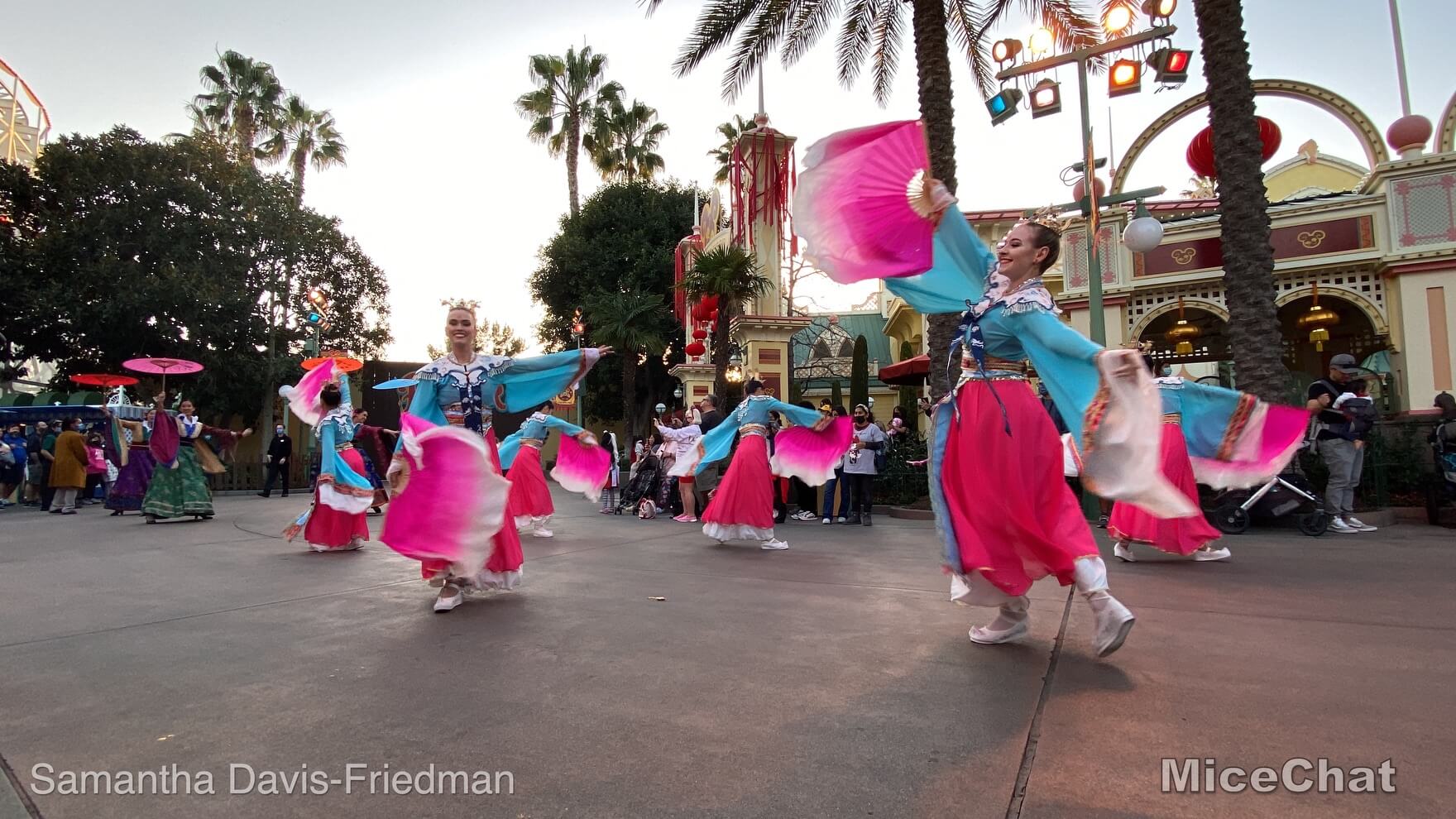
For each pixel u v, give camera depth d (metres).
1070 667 3.04
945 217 3.50
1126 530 5.98
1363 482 9.23
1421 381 11.53
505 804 1.94
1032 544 3.11
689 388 22.09
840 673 2.99
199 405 23.56
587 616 4.09
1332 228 12.46
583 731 2.42
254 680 2.99
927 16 10.97
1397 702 2.57
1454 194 11.57
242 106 29.72
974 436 3.26
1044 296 3.29
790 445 8.19
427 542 3.97
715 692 2.79
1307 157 19.95
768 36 12.09
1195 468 5.38
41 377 28.88
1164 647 3.31
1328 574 5.20
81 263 20.91
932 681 2.87
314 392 7.26
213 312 21.83
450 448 4.00
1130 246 10.40
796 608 4.29
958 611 4.18
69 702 2.75
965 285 3.66
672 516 11.52
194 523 10.26
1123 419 2.88
